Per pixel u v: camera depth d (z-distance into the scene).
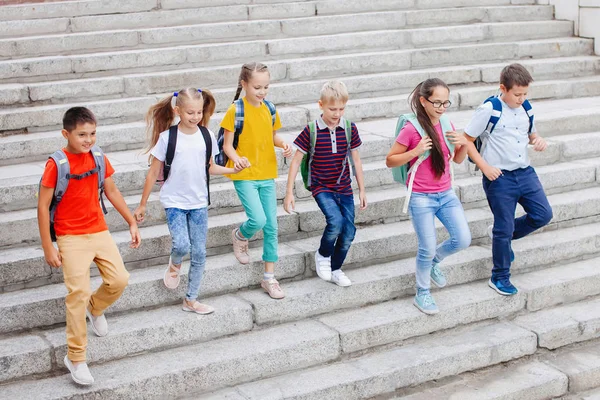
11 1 8.62
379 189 6.15
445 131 5.00
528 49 8.59
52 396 4.21
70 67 7.09
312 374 4.79
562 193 6.50
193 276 4.81
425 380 4.96
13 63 6.89
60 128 6.46
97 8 8.12
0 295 4.71
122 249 5.08
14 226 5.05
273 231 5.04
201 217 4.76
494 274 5.51
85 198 4.26
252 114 4.92
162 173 4.73
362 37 8.18
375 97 7.59
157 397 4.44
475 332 5.33
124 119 6.70
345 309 5.27
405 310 5.25
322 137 4.98
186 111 4.54
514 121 5.25
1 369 4.32
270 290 5.06
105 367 4.51
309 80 7.64
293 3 8.58
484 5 9.34
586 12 8.91
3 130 6.25
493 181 5.32
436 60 8.18
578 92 8.18
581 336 5.45
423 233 5.03
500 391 4.90
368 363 4.92
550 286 5.59
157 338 4.68
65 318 4.70
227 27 8.02
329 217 4.99
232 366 4.62
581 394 5.12
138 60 7.33
